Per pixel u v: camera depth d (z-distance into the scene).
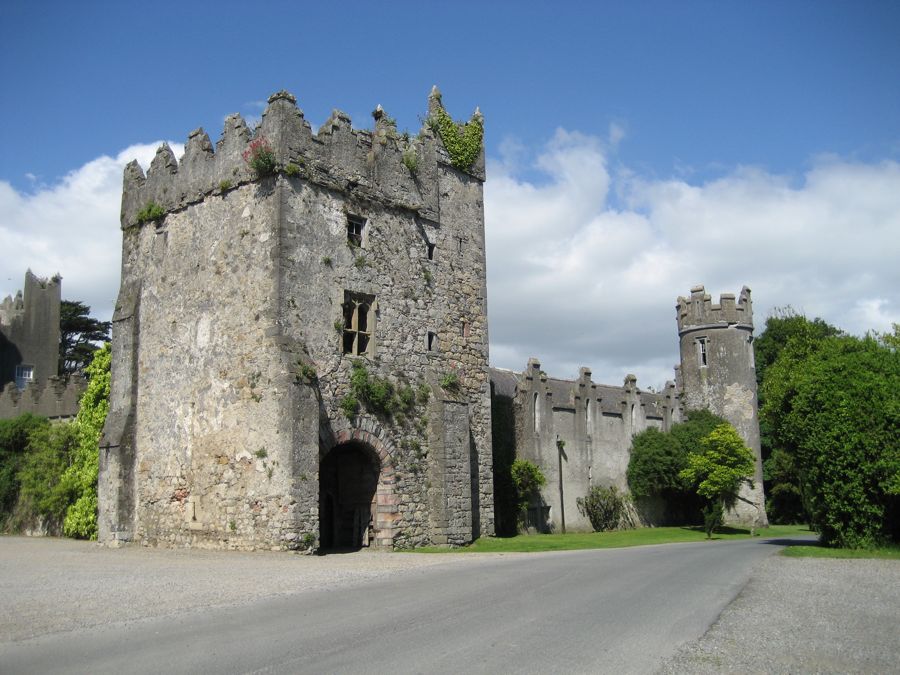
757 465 52.81
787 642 9.69
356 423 24.84
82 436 32.62
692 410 54.31
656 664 8.58
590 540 32.09
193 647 9.27
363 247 26.31
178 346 26.61
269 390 23.17
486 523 29.61
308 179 24.67
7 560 20.91
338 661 8.62
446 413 27.31
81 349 69.75
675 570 17.09
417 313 27.78
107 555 22.66
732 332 54.44
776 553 21.66
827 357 22.95
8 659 8.80
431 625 10.52
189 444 25.56
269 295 23.67
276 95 24.45
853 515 21.42
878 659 8.90
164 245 28.02
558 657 8.84
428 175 29.09
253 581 15.33
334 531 26.73
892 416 20.69
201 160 26.80
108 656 8.90
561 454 44.56
